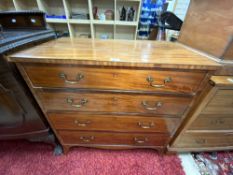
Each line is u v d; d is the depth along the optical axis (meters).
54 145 0.99
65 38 0.92
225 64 0.59
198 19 0.73
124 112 0.73
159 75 0.57
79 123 0.80
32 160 0.94
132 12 1.79
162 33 1.17
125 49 0.69
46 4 1.86
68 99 0.66
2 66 0.49
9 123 0.72
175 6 1.53
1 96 0.58
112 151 1.03
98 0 1.88
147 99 0.66
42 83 0.59
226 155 1.06
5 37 0.57
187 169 0.94
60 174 0.87
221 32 0.59
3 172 0.87
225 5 0.56
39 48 0.61
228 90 0.63
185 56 0.62
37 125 0.78
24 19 0.79
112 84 0.60
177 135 0.90
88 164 0.93
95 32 2.15
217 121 0.80
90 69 0.55
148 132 0.85
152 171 0.91
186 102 0.67
